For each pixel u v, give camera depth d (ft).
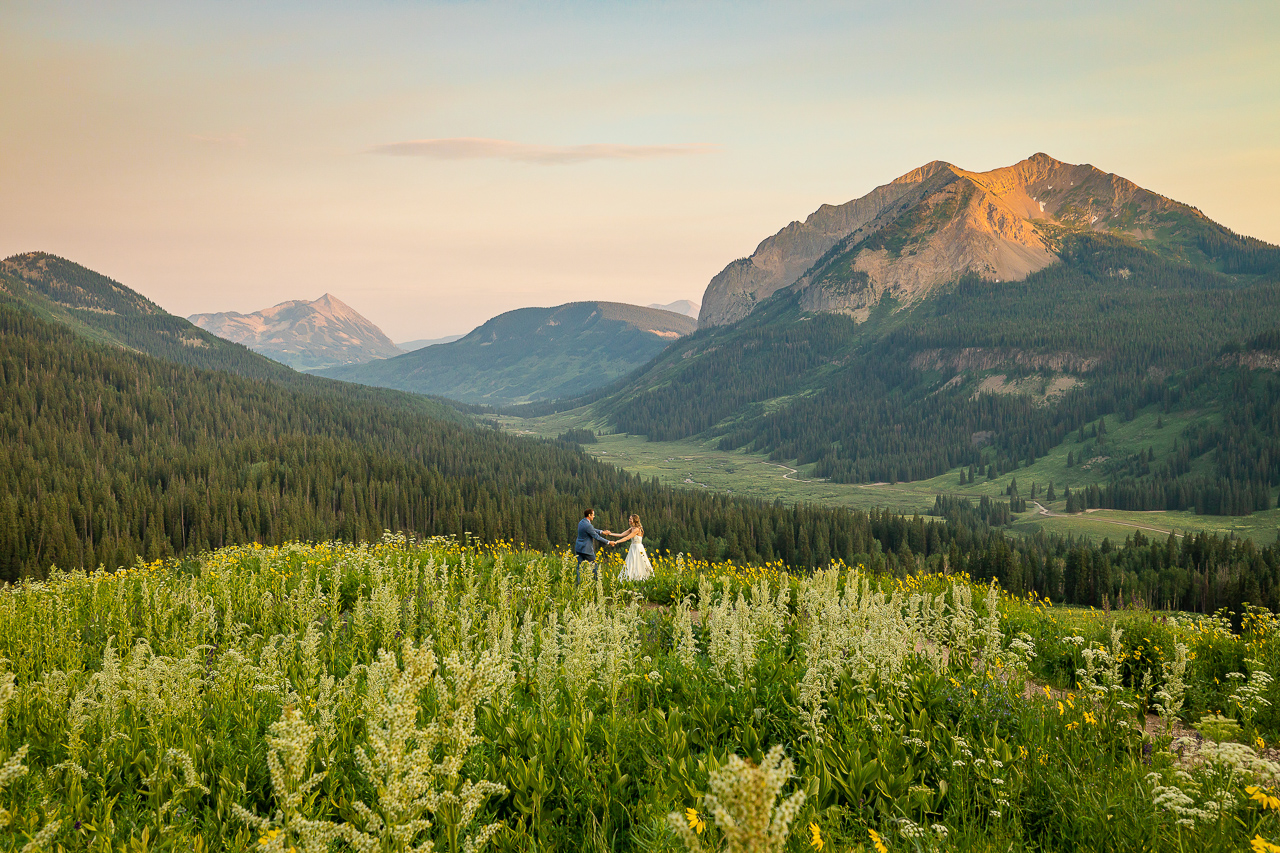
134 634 36.32
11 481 549.13
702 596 40.42
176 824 17.72
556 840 17.24
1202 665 32.14
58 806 17.87
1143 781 19.35
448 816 15.70
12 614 36.96
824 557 509.35
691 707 24.22
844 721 22.47
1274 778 18.34
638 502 622.13
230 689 25.73
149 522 514.27
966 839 16.76
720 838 15.56
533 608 40.63
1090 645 34.94
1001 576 416.87
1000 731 22.97
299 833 13.64
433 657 14.49
